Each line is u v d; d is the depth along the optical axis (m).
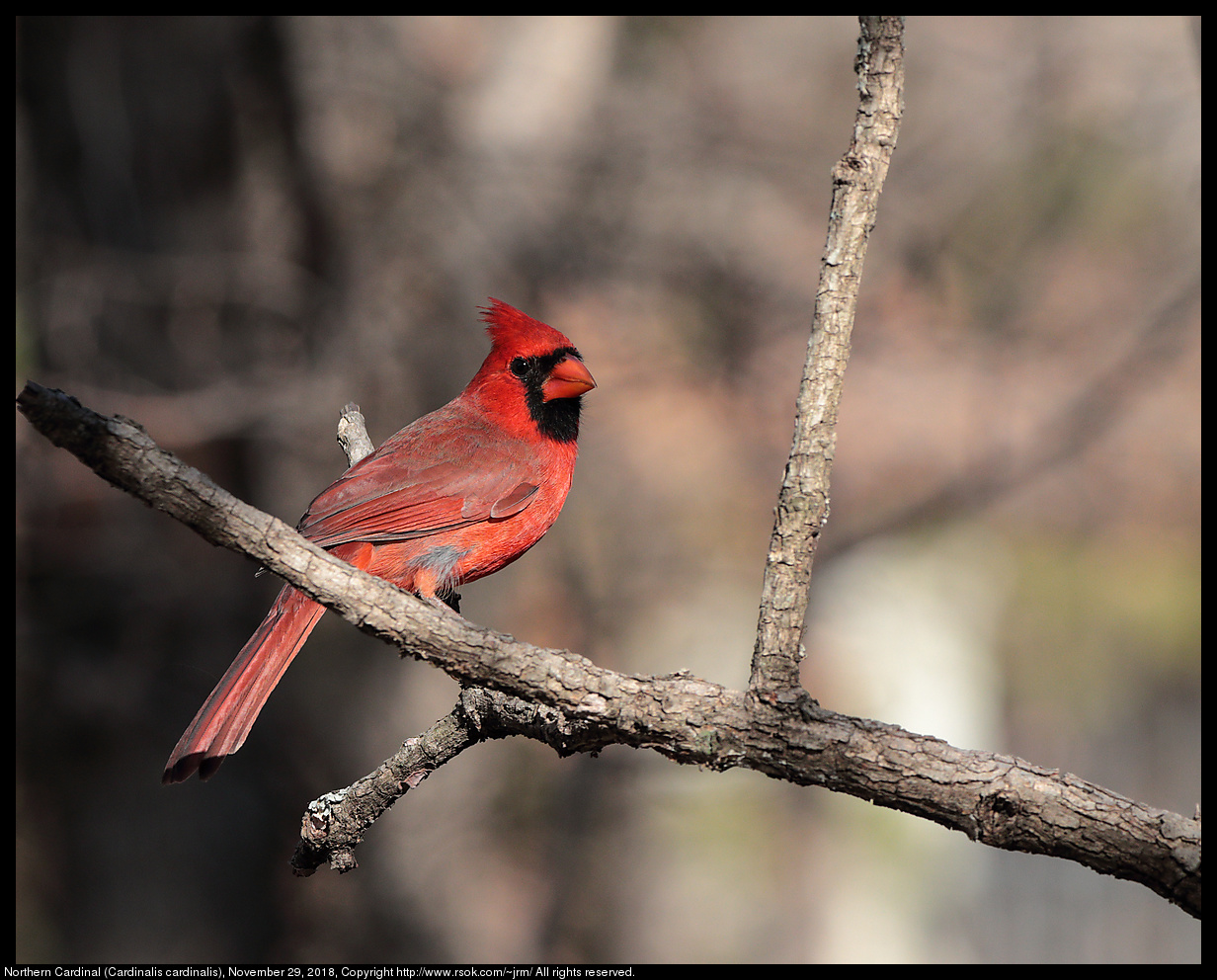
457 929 11.36
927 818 3.83
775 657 3.81
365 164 11.38
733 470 15.31
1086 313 14.30
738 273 13.62
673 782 13.44
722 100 14.15
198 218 10.93
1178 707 16.38
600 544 14.16
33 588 10.36
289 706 11.20
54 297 10.35
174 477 3.60
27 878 10.68
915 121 14.33
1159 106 13.65
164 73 10.84
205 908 10.80
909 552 15.82
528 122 12.05
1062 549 16.92
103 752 10.67
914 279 14.26
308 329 10.96
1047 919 15.24
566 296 13.32
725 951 13.48
